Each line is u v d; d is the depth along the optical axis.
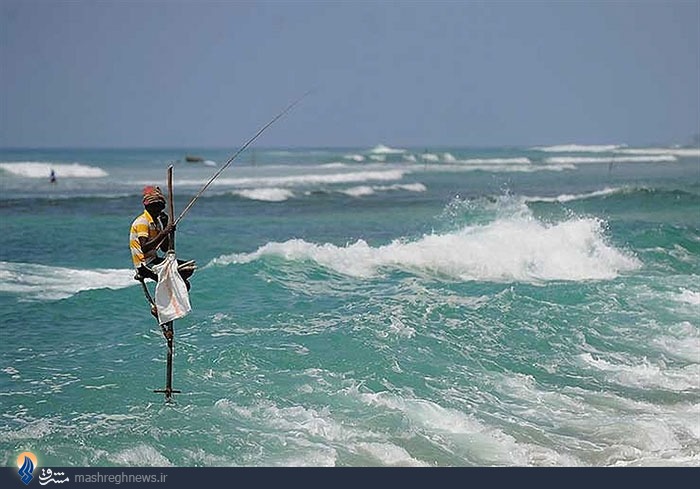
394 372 29.31
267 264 49.66
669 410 27.25
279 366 29.91
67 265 55.44
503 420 25.70
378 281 48.00
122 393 27.33
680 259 55.72
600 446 24.03
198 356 31.16
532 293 42.72
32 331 36.53
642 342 34.81
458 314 37.75
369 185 141.12
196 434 23.69
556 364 31.67
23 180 142.12
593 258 52.97
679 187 129.12
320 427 24.20
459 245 52.97
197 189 125.94
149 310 40.16
